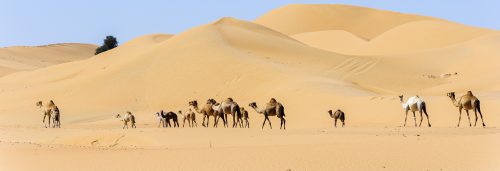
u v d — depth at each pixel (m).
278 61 98.00
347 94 71.50
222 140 35.97
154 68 92.25
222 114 50.28
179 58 93.44
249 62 88.62
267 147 28.52
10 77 126.06
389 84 99.50
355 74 101.44
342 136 34.12
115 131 43.03
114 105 84.88
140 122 68.19
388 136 32.97
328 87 75.50
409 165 21.98
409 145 26.92
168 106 82.50
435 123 53.97
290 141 33.59
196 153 26.89
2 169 23.48
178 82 87.06
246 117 50.62
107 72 96.19
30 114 78.38
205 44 97.69
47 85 98.62
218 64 89.12
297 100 71.94
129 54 112.06
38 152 29.20
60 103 87.06
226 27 115.19
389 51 166.62
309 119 64.75
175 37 105.94
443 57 120.31
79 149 30.86
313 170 21.38
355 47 177.00
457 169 21.08
